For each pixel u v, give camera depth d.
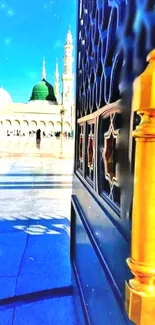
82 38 2.65
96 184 1.78
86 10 2.41
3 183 7.24
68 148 22.19
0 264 2.85
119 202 1.26
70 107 54.16
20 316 2.07
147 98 0.68
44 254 3.11
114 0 1.36
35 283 2.50
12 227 3.99
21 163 11.52
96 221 1.77
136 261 0.74
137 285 0.75
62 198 5.79
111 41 1.45
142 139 0.72
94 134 1.91
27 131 52.94
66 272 2.70
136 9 1.02
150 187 0.71
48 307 2.17
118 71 1.30
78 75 2.93
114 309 1.26
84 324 1.99
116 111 1.32
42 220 4.33
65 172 9.35
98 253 1.64
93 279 1.81
